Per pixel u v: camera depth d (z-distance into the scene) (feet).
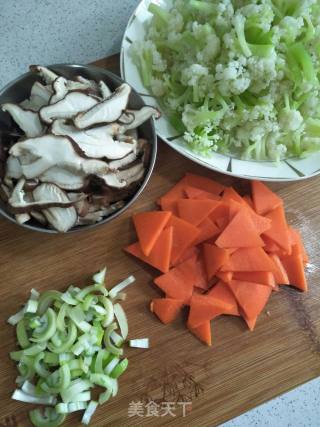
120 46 1.26
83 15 1.28
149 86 1.15
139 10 1.16
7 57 1.24
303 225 1.18
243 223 1.09
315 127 1.12
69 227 0.99
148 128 1.08
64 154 0.97
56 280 1.10
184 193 1.16
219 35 1.06
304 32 1.05
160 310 1.08
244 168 1.11
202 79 1.06
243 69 1.03
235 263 1.09
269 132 1.11
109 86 1.11
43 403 1.04
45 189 0.98
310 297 1.13
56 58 1.24
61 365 1.03
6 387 1.04
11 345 1.06
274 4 1.07
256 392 1.07
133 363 1.07
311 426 1.18
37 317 1.05
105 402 1.04
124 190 1.03
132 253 1.11
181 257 1.13
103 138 1.02
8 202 0.98
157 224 1.10
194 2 1.05
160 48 1.16
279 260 1.14
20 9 1.27
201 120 1.07
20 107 1.01
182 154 1.08
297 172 1.11
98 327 1.08
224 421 1.05
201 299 1.08
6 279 1.08
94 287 1.08
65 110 1.00
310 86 1.04
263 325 1.11
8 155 1.03
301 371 1.09
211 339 1.09
